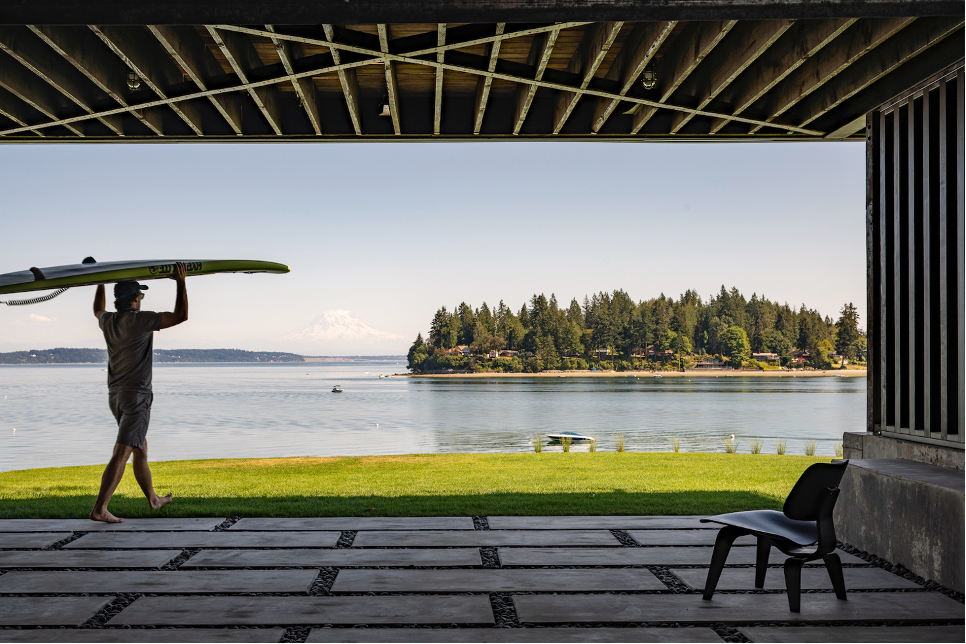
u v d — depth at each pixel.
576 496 7.09
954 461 4.63
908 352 5.30
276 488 7.82
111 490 5.68
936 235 4.97
